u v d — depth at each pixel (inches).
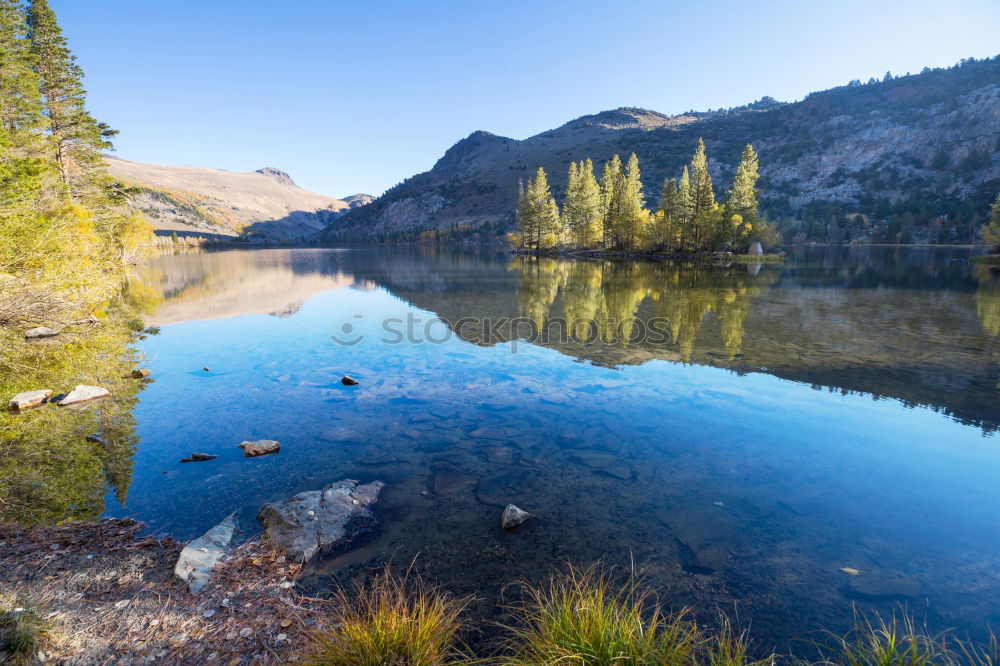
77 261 591.2
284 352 510.9
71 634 122.6
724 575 164.7
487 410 335.9
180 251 4069.9
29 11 1273.4
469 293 1112.8
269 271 1886.1
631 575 164.2
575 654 109.4
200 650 120.9
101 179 1443.2
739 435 292.7
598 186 3361.2
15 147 1073.5
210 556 167.3
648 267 1990.7
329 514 197.0
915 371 429.4
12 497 216.8
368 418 320.5
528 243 3678.6
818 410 334.3
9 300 446.6
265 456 263.1
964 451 269.1
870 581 161.6
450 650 126.3
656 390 378.3
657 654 111.0
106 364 459.5
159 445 276.4
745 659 126.3
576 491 225.9
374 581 159.0
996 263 2034.9
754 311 786.8
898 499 218.4
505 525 193.6
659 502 215.8
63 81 1333.7
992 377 409.4
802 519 201.8
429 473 243.9
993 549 180.4
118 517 200.4
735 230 2657.5
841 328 633.0
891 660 112.7
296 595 149.6
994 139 7815.0
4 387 383.2
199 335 609.3
